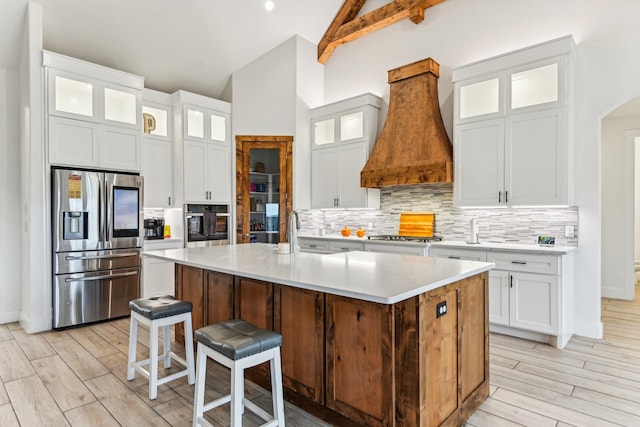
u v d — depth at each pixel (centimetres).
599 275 350
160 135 504
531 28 395
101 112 417
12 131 418
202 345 193
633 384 258
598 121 350
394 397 179
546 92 359
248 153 555
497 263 357
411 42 495
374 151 471
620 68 341
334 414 206
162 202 505
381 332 183
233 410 173
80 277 393
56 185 379
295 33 547
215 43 502
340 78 575
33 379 267
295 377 226
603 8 349
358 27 525
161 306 246
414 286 170
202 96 520
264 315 246
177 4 434
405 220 488
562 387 254
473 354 224
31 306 369
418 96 445
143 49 469
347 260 259
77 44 430
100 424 212
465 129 399
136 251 440
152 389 238
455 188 405
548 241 370
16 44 398
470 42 441
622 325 392
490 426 208
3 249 410
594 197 352
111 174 416
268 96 555
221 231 543
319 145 555
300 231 562
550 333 326
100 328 389
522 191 361
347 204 515
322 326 210
